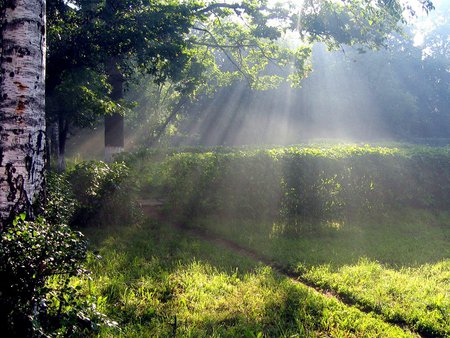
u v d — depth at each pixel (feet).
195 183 36.09
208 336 14.24
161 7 40.40
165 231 31.27
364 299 18.39
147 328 14.57
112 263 21.67
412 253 27.30
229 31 51.19
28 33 13.33
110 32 36.47
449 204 43.78
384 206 39.86
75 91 35.19
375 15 39.34
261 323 15.69
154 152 50.19
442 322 16.44
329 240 30.45
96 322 12.82
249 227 33.24
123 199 32.76
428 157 42.96
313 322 15.92
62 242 11.58
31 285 11.16
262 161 36.04
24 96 13.21
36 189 13.44
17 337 11.23
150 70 41.83
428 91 174.29
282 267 23.41
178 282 19.36
